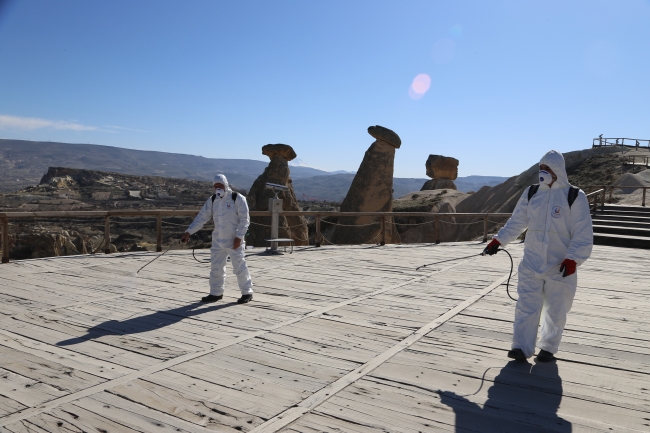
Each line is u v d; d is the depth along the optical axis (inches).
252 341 207.8
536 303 182.5
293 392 157.0
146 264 372.8
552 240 179.5
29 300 274.7
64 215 424.2
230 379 166.6
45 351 191.3
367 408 146.6
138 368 175.3
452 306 272.7
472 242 613.0
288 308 264.1
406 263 429.1
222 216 272.8
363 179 1176.2
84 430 130.7
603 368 183.3
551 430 135.7
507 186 2247.8
